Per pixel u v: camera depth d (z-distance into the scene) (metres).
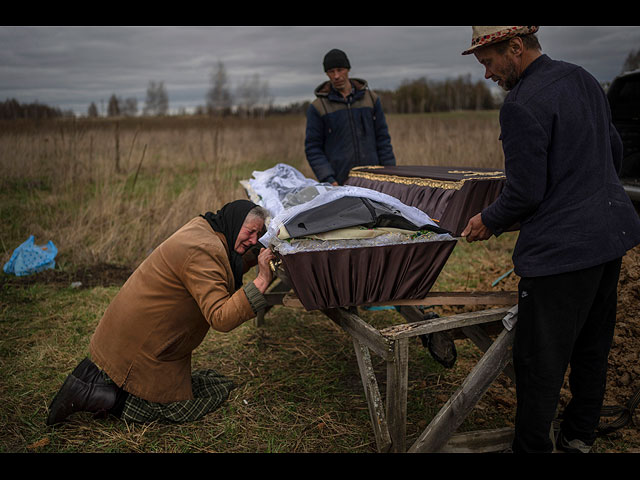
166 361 2.57
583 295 1.92
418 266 2.17
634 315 3.11
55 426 2.62
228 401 2.88
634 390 2.71
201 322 2.59
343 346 3.63
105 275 5.08
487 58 2.00
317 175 4.16
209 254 2.37
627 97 4.16
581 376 2.21
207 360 3.42
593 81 1.96
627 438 2.42
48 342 3.62
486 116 16.62
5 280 4.90
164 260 2.44
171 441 2.52
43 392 2.97
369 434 2.56
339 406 2.84
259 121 23.42
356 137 4.16
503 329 2.36
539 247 1.90
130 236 5.86
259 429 2.62
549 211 1.89
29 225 6.38
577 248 1.85
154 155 12.36
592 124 1.89
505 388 2.95
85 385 2.61
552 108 1.82
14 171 8.80
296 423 2.67
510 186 1.86
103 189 6.97
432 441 2.14
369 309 4.21
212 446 2.48
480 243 5.82
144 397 2.58
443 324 2.09
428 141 10.06
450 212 2.40
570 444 2.27
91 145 8.87
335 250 2.08
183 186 8.87
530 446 2.04
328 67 4.02
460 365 3.27
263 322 3.99
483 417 2.70
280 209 2.58
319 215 2.13
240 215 2.47
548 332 1.93
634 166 4.17
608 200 1.90
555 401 2.00
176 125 18.17
